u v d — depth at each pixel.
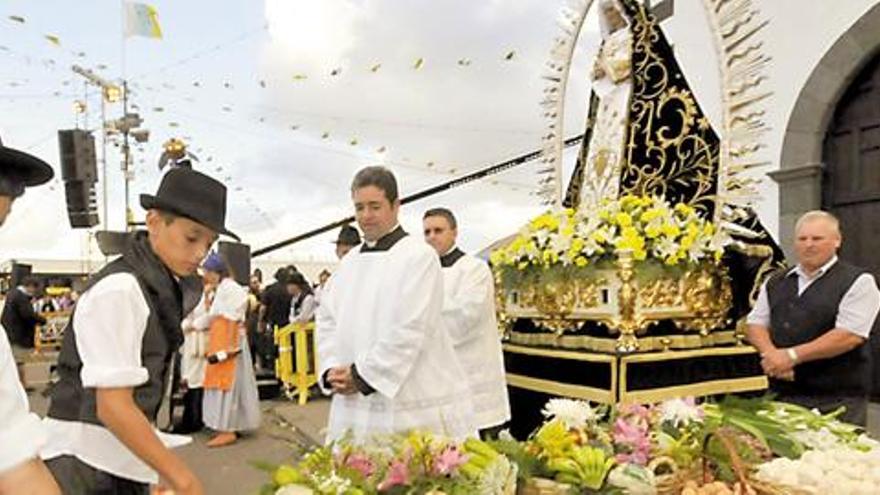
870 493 1.61
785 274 3.11
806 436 1.98
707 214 3.44
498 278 3.89
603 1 3.98
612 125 3.84
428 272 2.54
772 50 6.00
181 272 1.81
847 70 5.45
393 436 1.83
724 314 3.34
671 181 3.58
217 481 4.77
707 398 3.16
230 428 5.84
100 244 2.51
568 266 3.31
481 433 3.41
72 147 7.99
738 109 3.45
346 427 2.59
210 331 5.96
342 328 2.66
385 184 2.63
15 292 8.12
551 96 4.50
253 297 9.55
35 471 1.01
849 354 2.85
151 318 1.72
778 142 5.95
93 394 1.73
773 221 6.00
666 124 3.62
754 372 3.39
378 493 1.57
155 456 1.60
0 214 1.07
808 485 1.61
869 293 2.82
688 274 3.20
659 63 3.68
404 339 2.46
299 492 1.52
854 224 5.48
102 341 1.60
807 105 5.71
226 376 5.82
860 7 5.33
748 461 1.75
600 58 3.96
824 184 5.71
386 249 2.63
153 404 1.74
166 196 1.73
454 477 1.60
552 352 3.44
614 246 3.07
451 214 3.60
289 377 7.69
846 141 5.58
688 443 1.82
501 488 1.57
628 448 1.80
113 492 1.76
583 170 4.14
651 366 3.10
